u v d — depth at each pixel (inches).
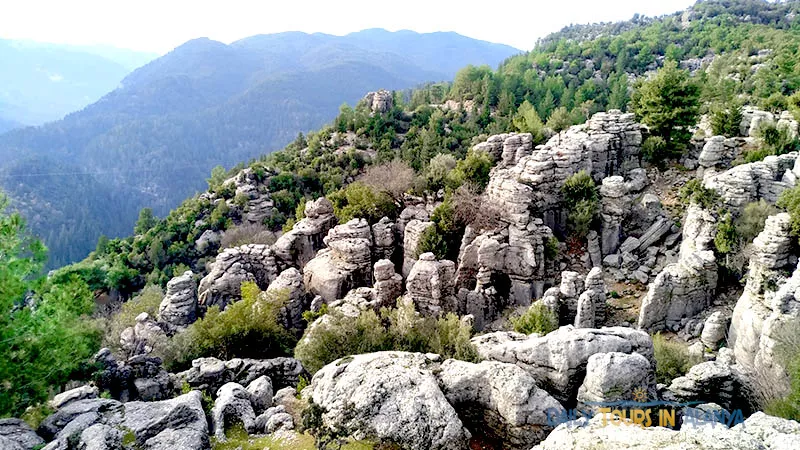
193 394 846.5
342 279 2079.2
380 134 5516.7
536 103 5438.0
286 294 1855.3
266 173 4889.3
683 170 2384.4
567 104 5162.4
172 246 4094.5
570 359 860.0
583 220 2022.6
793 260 1350.9
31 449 677.9
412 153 4734.3
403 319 1328.7
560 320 1694.1
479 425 833.5
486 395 822.5
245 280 2273.6
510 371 818.8
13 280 784.9
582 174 2070.6
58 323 833.5
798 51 4315.9
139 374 1014.4
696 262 1604.3
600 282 1640.0
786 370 994.7
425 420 747.4
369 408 776.9
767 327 1123.9
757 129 2384.4
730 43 6939.0
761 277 1358.3
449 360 899.4
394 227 2389.3
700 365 1000.2
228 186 4736.7
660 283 1600.6
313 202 2598.4
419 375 829.8
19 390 780.0
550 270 1937.7
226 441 807.1
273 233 4028.1
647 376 802.2
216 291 2267.5
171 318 2085.4
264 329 1480.1
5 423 718.5
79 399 824.3
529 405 772.6
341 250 2172.7
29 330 803.4
